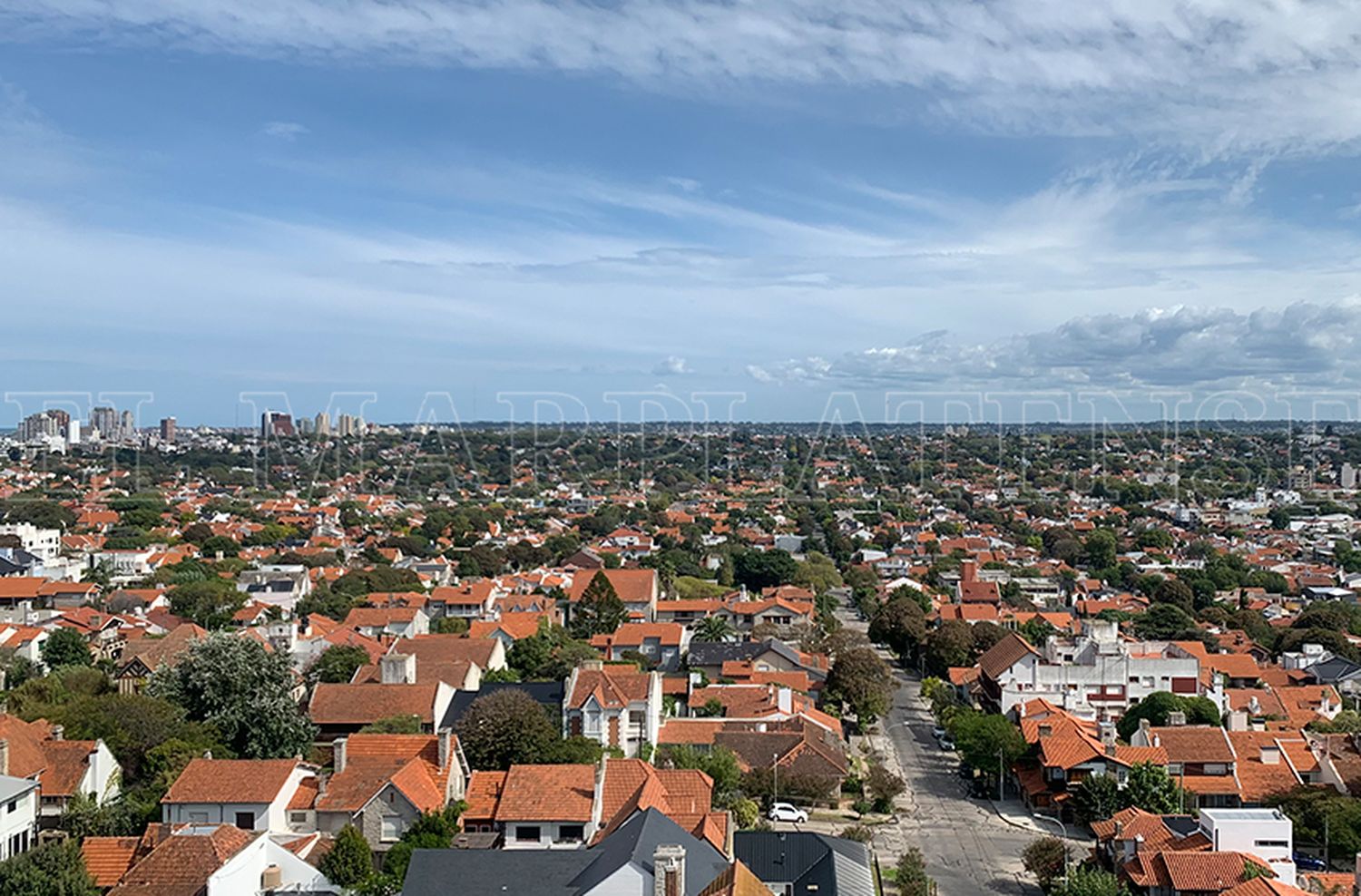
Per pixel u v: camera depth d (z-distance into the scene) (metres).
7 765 97.00
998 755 131.25
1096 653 160.50
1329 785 118.88
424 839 90.50
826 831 117.12
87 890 80.69
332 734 125.31
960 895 101.25
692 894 73.31
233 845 82.25
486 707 115.00
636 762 97.56
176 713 115.19
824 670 178.50
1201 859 90.12
